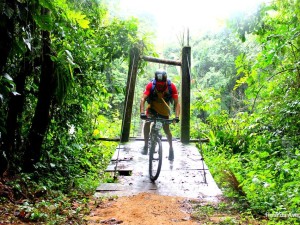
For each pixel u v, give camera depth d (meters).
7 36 4.39
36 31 5.35
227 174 6.06
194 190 6.06
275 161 7.07
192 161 7.79
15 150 6.11
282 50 7.88
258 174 6.66
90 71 7.86
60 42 6.13
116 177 6.63
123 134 9.67
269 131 8.21
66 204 4.93
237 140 9.55
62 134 7.36
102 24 9.25
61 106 6.80
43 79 5.92
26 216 4.28
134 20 9.20
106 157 9.64
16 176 5.44
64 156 7.24
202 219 4.59
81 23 6.01
